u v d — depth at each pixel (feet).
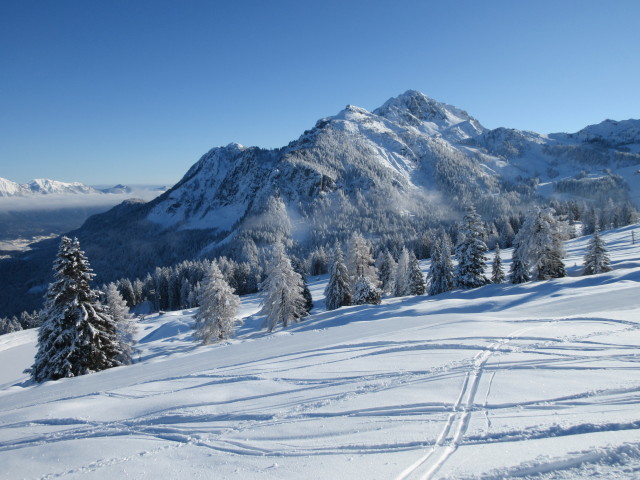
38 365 64.69
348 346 40.83
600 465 14.52
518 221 367.86
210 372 37.04
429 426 19.94
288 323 109.09
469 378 26.45
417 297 121.08
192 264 346.95
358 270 157.48
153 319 206.28
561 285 79.71
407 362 31.83
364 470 16.48
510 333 38.50
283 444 19.98
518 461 15.58
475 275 113.09
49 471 19.66
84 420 26.86
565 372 25.81
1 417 29.37
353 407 23.63
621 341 32.09
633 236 198.80
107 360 68.69
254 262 365.20
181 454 20.18
